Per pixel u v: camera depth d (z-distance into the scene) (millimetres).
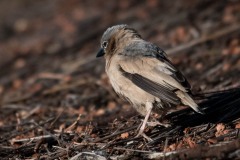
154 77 10750
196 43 17562
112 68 11297
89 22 24641
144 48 11273
